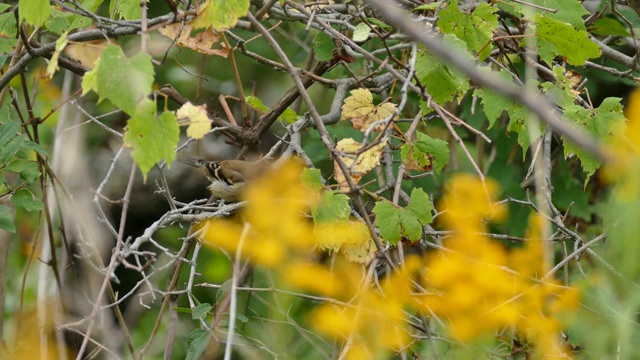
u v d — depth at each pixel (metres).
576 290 7.36
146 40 5.98
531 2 8.71
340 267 9.35
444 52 3.26
